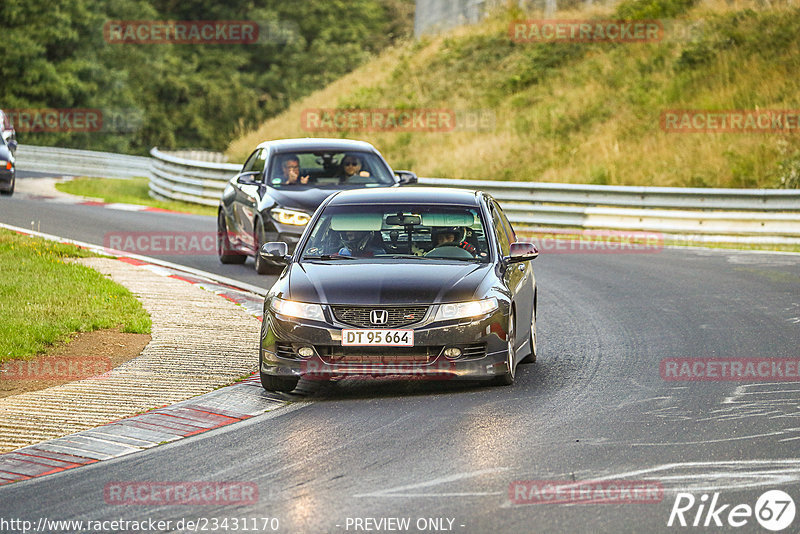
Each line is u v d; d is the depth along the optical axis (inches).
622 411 1076.5
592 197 3053.6
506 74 4940.9
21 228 2561.5
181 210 3334.2
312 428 1030.4
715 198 2864.2
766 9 4618.6
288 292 1181.7
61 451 956.6
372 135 4739.2
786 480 837.8
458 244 1280.8
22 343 1353.3
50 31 7568.9
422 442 966.4
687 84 4220.0
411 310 1150.3
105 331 1476.4
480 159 4165.8
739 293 1889.8
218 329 1518.2
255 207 2039.9
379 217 1327.5
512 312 1225.4
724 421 1031.6
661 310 1729.8
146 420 1060.5
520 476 856.9
